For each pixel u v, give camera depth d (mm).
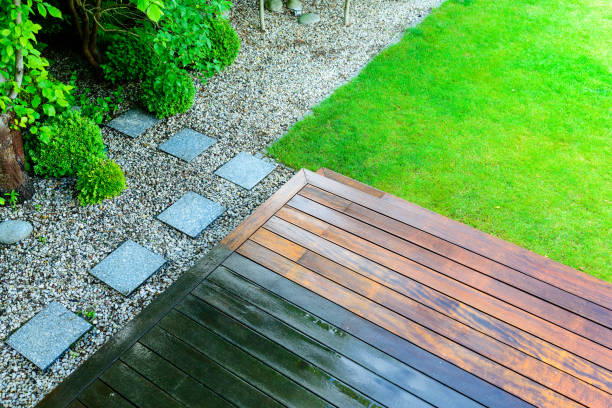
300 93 4930
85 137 3703
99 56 4727
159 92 4328
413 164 4082
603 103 4750
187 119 4504
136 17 4945
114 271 3150
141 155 4098
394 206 3100
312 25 6094
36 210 3557
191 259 3283
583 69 5266
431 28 6055
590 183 3883
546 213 3635
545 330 2377
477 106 4746
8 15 2838
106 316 2916
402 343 2330
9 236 3293
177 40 4066
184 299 2525
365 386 2162
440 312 2465
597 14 6371
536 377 2188
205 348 2305
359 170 4020
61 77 4793
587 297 2521
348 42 5793
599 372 2205
